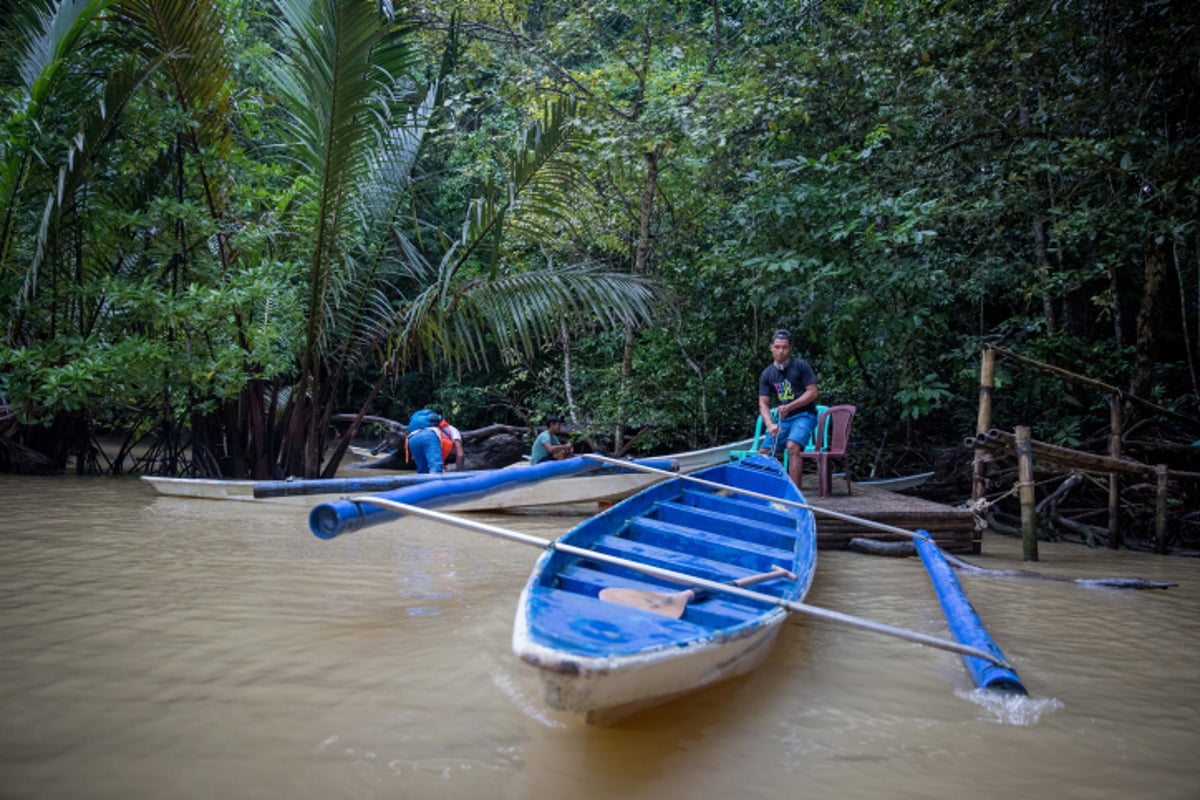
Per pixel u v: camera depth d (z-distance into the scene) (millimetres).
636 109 12359
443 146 14031
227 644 3625
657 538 4758
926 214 9258
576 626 2801
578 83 12281
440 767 2564
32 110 8477
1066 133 9469
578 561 3959
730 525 5152
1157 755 2863
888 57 10156
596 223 13195
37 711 2859
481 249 10227
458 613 4234
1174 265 12125
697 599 3730
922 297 10398
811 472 12711
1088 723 3145
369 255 10141
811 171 10805
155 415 10992
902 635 3295
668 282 12609
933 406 10805
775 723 3041
